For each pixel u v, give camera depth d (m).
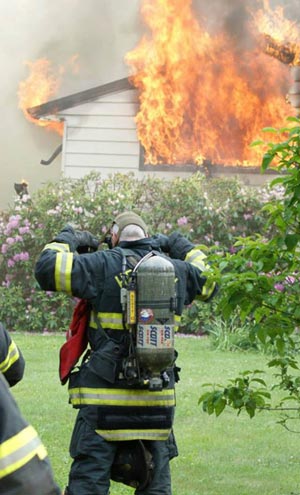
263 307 8.47
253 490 10.71
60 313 26.86
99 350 8.38
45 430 13.37
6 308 27.20
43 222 27.91
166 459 8.55
